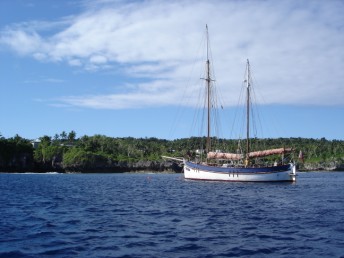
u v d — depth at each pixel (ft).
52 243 72.18
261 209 126.11
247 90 315.78
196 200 159.94
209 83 329.52
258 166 290.97
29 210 124.47
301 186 265.95
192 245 70.69
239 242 73.31
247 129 313.94
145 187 265.13
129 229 87.61
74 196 184.65
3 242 72.79
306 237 78.02
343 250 67.00
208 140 327.26
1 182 351.67
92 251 66.08
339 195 186.60
